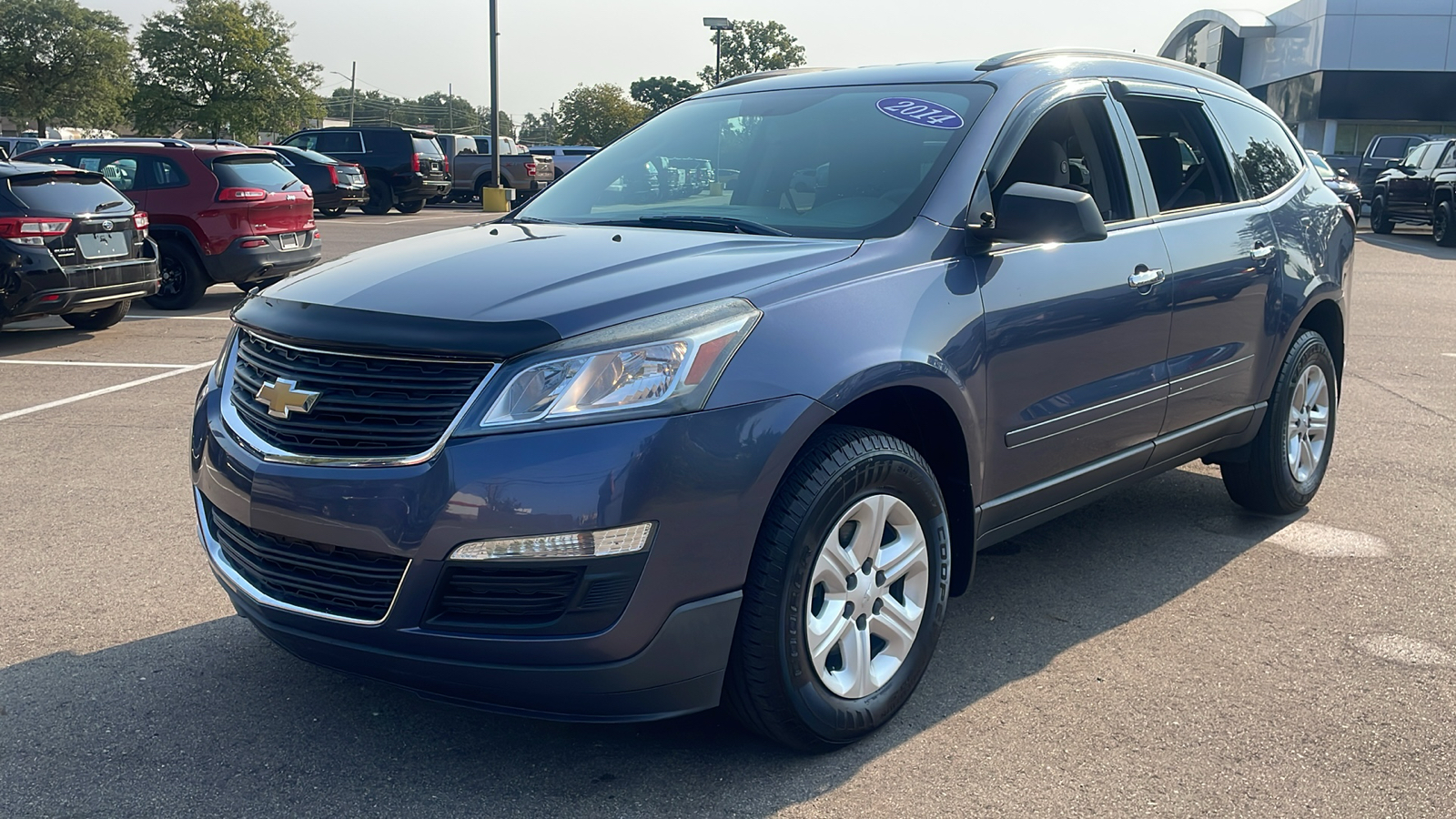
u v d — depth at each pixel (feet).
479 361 8.45
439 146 99.40
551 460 8.18
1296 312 15.40
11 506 16.81
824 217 11.14
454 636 8.41
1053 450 11.73
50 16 247.09
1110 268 12.12
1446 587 13.71
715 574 8.57
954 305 10.32
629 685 8.55
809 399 8.87
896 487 9.78
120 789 9.14
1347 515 16.62
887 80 12.99
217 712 10.47
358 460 8.64
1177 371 13.33
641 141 14.02
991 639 12.17
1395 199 75.15
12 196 29.81
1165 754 9.71
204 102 224.74
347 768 9.50
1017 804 8.93
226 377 10.23
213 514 10.26
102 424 22.07
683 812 8.84
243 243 39.37
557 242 10.75
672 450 8.30
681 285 9.09
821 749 9.64
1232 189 14.83
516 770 9.47
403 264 10.27
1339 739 9.98
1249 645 12.01
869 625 9.87
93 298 31.30
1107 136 12.95
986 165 11.32
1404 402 24.53
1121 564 14.53
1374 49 144.25
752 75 14.87
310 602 9.11
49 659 11.58
